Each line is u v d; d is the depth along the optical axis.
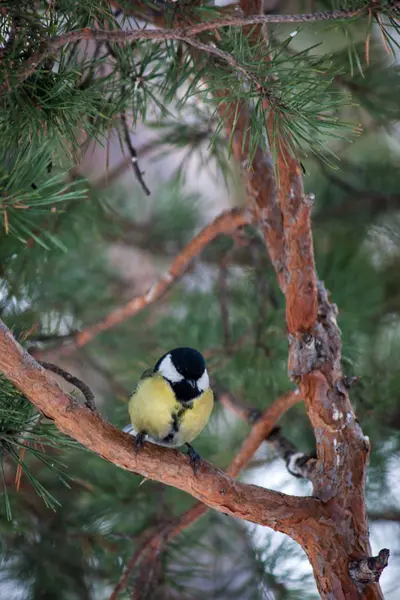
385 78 9.50
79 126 6.33
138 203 13.39
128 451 5.55
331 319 6.22
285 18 5.09
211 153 9.48
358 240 11.88
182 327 11.33
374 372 10.25
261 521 5.64
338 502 5.68
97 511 9.26
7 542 9.05
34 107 5.68
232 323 11.08
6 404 5.66
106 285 12.27
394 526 10.10
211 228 8.32
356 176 12.39
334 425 5.87
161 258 13.34
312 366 6.05
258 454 10.52
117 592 7.84
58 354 10.88
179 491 9.72
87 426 5.41
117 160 12.27
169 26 6.21
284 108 5.46
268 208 6.91
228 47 5.90
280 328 9.97
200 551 9.48
